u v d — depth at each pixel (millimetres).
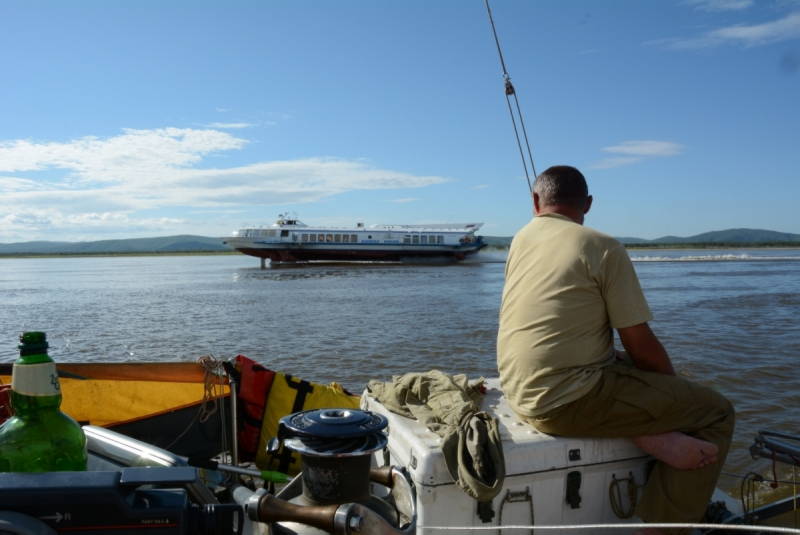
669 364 2795
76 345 14180
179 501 1534
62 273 68625
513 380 2811
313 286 35438
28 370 1671
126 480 1478
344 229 68000
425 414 2830
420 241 69000
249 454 4328
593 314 2711
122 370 4266
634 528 2656
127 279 50250
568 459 2578
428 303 23359
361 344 13352
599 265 2715
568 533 2602
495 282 37844
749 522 2873
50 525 1431
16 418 1690
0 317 20375
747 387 8820
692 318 17078
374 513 1564
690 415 2623
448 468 2436
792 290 27203
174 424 4285
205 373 4191
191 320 18672
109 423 4328
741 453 6078
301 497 1760
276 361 11547
